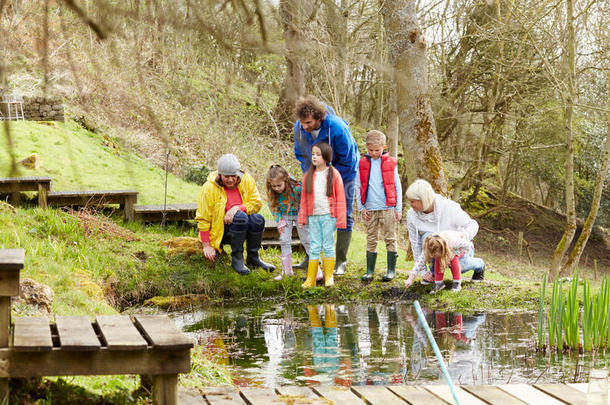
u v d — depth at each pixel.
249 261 7.78
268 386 3.85
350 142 7.23
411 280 6.83
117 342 2.73
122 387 3.28
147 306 6.77
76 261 6.66
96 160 10.92
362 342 5.09
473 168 19.19
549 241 21.70
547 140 20.53
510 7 13.47
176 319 6.21
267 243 8.59
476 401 3.34
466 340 5.09
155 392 2.82
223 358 4.60
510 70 15.94
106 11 1.30
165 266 7.43
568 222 13.81
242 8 1.37
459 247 6.74
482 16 14.92
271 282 7.48
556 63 14.76
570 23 13.20
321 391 3.54
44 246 6.62
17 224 6.98
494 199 23.94
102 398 3.10
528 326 5.59
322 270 7.68
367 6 10.53
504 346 4.87
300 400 3.32
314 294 7.21
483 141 18.52
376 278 7.54
